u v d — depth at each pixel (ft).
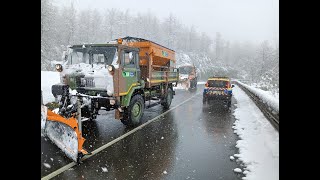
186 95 68.33
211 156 19.11
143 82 30.42
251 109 42.37
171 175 15.65
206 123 30.99
